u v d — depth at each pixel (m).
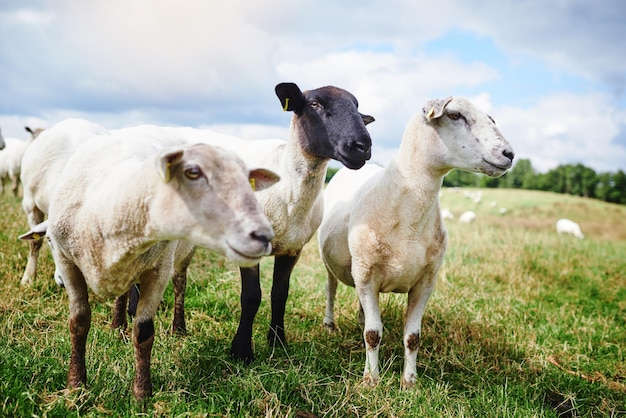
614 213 15.84
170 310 2.26
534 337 2.38
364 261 1.78
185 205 1.14
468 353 2.10
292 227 1.89
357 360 1.99
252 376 1.60
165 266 1.45
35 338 1.76
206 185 1.12
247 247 1.07
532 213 15.84
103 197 1.32
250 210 1.09
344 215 2.01
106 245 1.33
